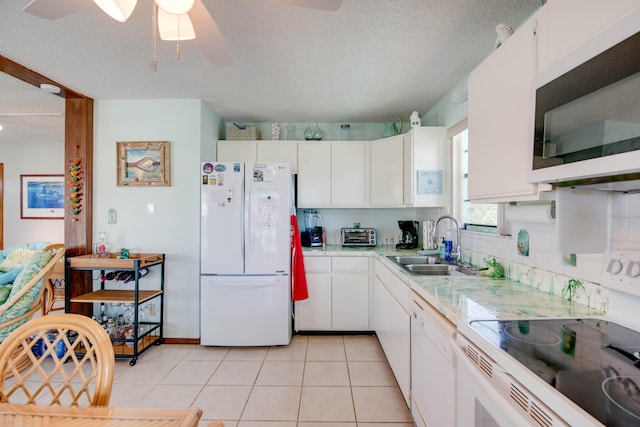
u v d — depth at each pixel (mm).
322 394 2061
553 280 1412
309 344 2877
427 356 1430
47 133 4352
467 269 2051
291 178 2865
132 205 2930
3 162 5023
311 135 3396
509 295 1400
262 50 1999
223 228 2764
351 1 1529
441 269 2271
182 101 2910
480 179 1435
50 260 2570
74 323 1052
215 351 2732
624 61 693
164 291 2908
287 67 2234
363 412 1872
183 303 2910
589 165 791
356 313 3059
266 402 1976
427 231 2988
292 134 3590
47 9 1129
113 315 2930
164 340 2904
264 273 2775
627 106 688
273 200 2781
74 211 2838
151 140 2914
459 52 2023
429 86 2557
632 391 647
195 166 2908
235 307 2764
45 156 4984
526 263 1606
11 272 2809
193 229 2912
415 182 2695
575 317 1102
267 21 1690
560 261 1375
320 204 3291
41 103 3137
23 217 5016
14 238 5031
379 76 2371
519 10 1596
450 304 1260
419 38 1857
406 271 1975
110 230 2924
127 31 1784
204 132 2986
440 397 1258
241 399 2008
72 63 2182
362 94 2730
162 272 2881
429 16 1647
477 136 1463
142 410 843
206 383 2201
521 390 729
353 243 3377
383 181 3104
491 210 2180
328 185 3293
